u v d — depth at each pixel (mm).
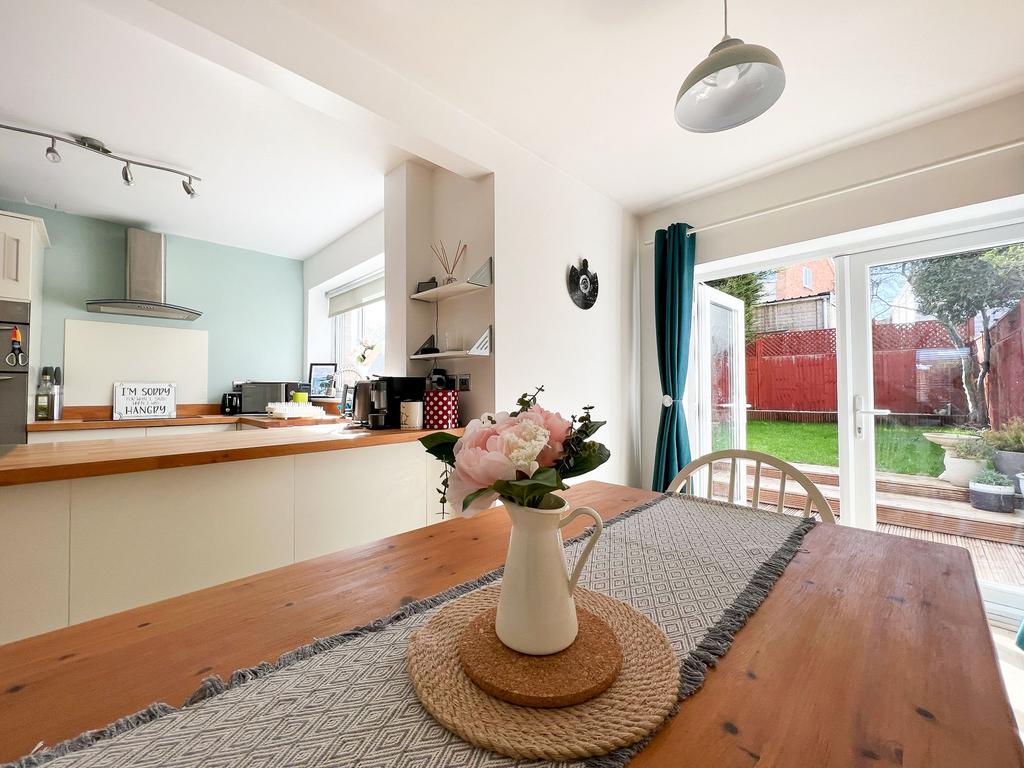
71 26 1676
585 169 2656
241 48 1464
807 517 1260
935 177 2107
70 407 3561
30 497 1227
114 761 422
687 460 2986
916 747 453
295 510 1760
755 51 1238
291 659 592
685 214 3088
